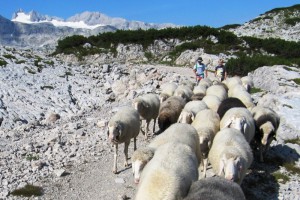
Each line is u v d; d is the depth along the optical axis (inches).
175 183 304.3
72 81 1098.1
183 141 380.8
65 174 465.1
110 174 466.9
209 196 279.0
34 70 1115.9
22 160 505.0
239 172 357.4
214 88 728.3
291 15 3115.2
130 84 1015.0
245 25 3152.1
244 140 405.4
